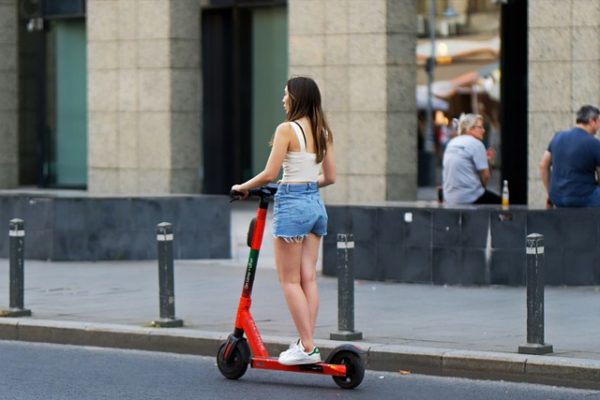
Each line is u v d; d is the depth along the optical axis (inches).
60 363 472.1
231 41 1168.2
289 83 417.1
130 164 1052.5
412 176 929.5
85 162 1240.2
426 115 996.6
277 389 418.6
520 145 959.6
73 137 1245.7
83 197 770.2
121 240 770.8
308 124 414.6
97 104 1066.1
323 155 415.8
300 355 414.9
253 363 426.6
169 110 1033.5
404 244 648.4
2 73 1206.3
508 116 961.5
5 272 713.6
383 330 497.0
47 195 803.4
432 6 991.0
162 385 426.6
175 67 1034.1
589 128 633.0
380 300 584.7
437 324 511.8
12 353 496.1
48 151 1261.1
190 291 625.9
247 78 1162.6
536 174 846.5
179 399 403.2
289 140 410.6
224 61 1170.6
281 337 478.0
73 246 768.3
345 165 933.2
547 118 840.9
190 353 490.9
